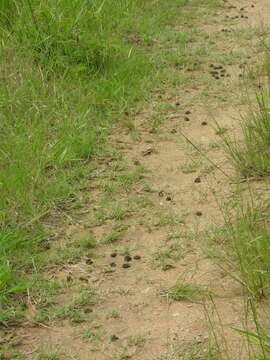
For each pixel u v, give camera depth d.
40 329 4.04
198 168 5.89
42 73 7.03
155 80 7.70
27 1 7.77
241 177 5.62
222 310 4.08
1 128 6.07
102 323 4.07
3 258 4.47
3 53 6.93
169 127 6.73
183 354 3.77
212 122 6.78
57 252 4.75
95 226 5.09
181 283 4.37
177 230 4.98
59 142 5.98
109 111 6.86
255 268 4.17
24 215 5.07
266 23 10.00
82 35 7.66
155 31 9.27
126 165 5.98
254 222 4.76
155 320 4.07
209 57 8.55
